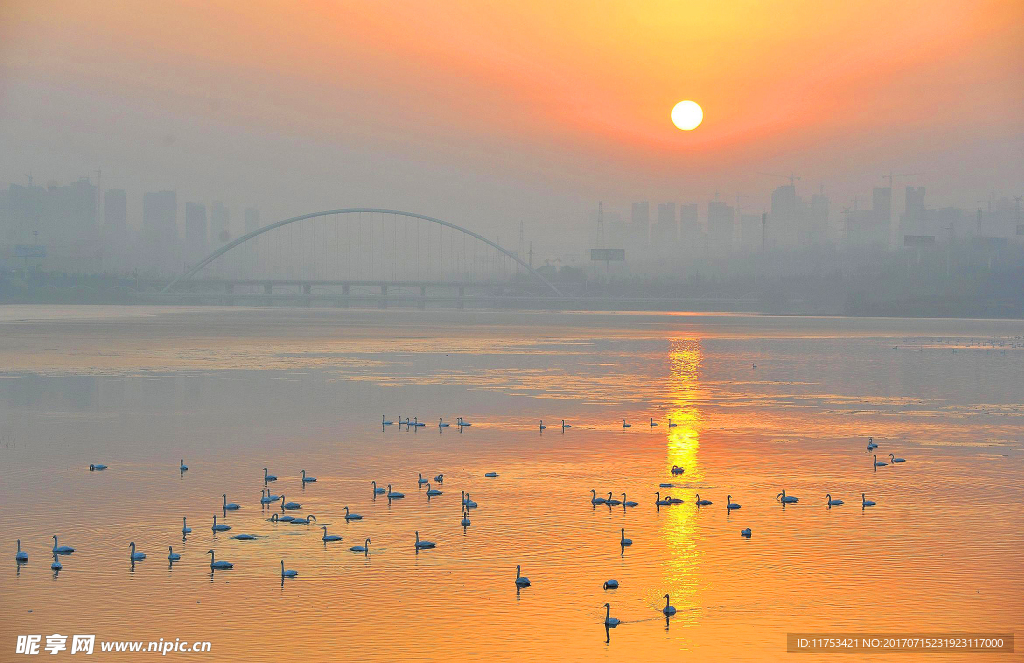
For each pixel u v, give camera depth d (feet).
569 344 547.90
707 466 171.12
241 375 340.18
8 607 100.07
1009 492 150.41
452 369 372.38
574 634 94.68
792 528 128.57
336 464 172.45
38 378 325.42
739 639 93.91
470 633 94.53
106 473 163.22
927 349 505.66
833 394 290.35
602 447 190.90
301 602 101.60
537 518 133.18
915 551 118.62
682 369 379.35
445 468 168.86
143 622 96.73
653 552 117.80
